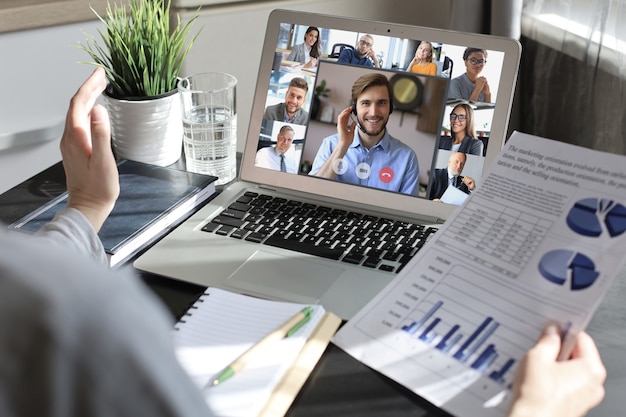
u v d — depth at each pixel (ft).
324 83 4.07
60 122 7.00
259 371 2.74
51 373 1.05
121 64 4.35
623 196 2.79
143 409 1.09
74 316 1.08
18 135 6.77
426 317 2.88
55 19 6.64
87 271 1.13
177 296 3.32
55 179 4.35
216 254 3.58
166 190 4.03
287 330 2.92
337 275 3.41
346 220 3.87
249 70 7.54
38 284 1.08
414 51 3.93
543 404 2.37
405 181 3.92
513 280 2.81
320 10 7.67
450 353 2.75
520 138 3.15
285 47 4.15
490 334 2.74
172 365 1.14
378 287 3.32
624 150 6.72
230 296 3.18
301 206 4.00
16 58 6.67
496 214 3.00
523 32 7.58
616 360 2.94
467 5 7.38
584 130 7.16
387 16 8.02
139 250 3.65
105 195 3.04
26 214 3.96
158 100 4.35
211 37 7.24
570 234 2.80
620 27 6.47
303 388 2.77
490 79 3.81
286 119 4.13
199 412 1.16
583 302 2.64
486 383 2.62
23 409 1.05
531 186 3.00
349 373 2.83
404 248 3.60
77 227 2.89
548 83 7.44
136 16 4.51
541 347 2.53
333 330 3.03
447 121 3.86
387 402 2.69
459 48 3.86
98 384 1.07
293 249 3.61
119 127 4.40
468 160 3.84
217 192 4.26
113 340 1.08
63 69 6.89
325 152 4.06
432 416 2.62
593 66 6.84
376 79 3.97
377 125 3.96
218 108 4.27
